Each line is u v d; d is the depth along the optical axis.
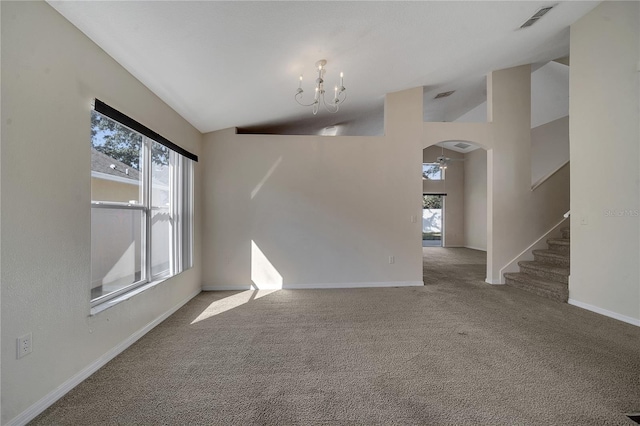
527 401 1.63
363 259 4.29
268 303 3.49
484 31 3.00
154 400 1.64
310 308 3.30
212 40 2.20
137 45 2.07
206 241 4.13
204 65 2.50
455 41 3.09
